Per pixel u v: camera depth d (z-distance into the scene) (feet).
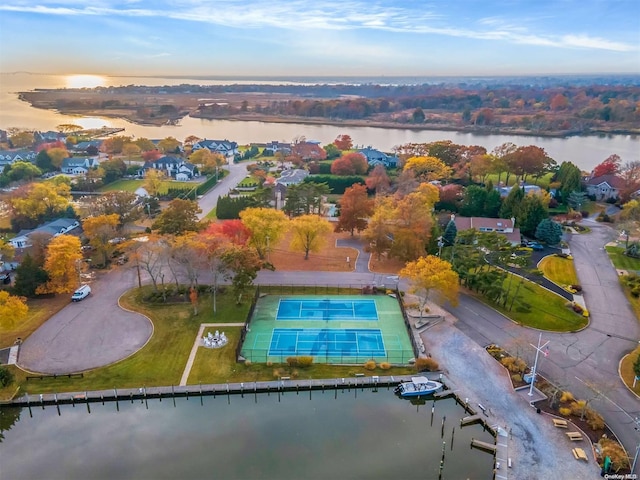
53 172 578.66
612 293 281.95
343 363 219.61
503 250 290.56
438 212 419.74
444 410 195.83
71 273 269.23
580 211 435.53
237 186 524.93
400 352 227.40
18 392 197.57
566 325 246.88
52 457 171.83
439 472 165.27
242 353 225.15
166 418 191.62
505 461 164.14
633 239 356.59
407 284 292.61
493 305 265.75
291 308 265.54
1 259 298.56
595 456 165.89
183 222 326.85
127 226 369.71
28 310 246.27
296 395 205.16
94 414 193.88
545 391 197.98
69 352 221.66
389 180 509.76
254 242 309.01
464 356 222.48
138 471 165.27
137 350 223.92
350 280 297.74
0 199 410.11
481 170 495.00
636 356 221.05
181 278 293.02
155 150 631.97
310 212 428.56
